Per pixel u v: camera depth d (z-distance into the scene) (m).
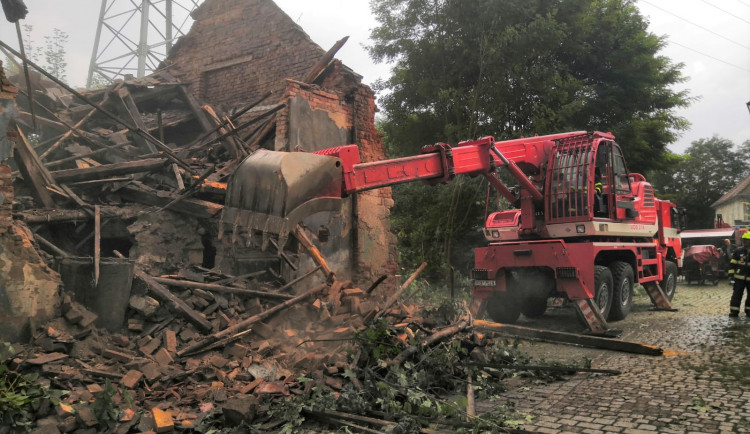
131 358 4.72
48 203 6.84
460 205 13.85
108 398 3.85
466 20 12.73
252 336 5.61
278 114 8.23
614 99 14.98
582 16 13.80
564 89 13.29
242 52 11.89
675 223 12.66
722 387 5.04
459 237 14.39
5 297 4.52
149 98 11.41
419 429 3.96
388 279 9.53
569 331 8.84
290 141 8.06
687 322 9.24
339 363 5.09
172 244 7.45
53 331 4.66
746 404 4.49
